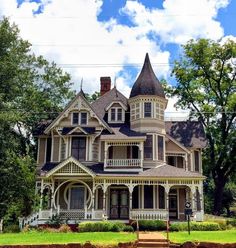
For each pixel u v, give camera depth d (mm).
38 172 36438
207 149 47844
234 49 44906
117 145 35750
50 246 18641
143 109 37281
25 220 32844
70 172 33344
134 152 36688
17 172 33656
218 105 46031
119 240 20203
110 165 34844
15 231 31578
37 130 39344
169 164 38656
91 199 33469
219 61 46125
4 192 33469
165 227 29984
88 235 23578
